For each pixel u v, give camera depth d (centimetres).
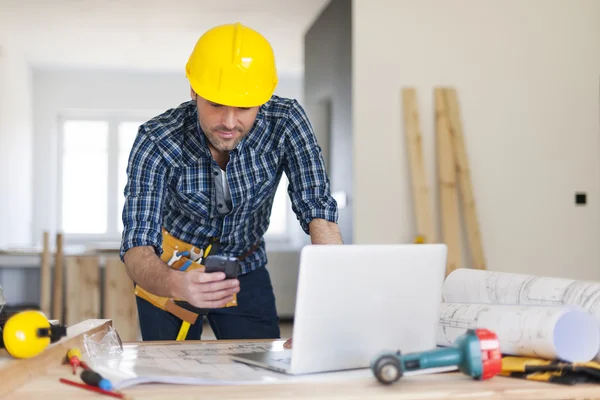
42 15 698
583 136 496
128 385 115
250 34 185
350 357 130
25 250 672
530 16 493
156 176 197
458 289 165
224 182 210
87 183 986
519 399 115
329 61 602
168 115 203
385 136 481
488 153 488
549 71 494
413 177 471
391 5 484
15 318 120
